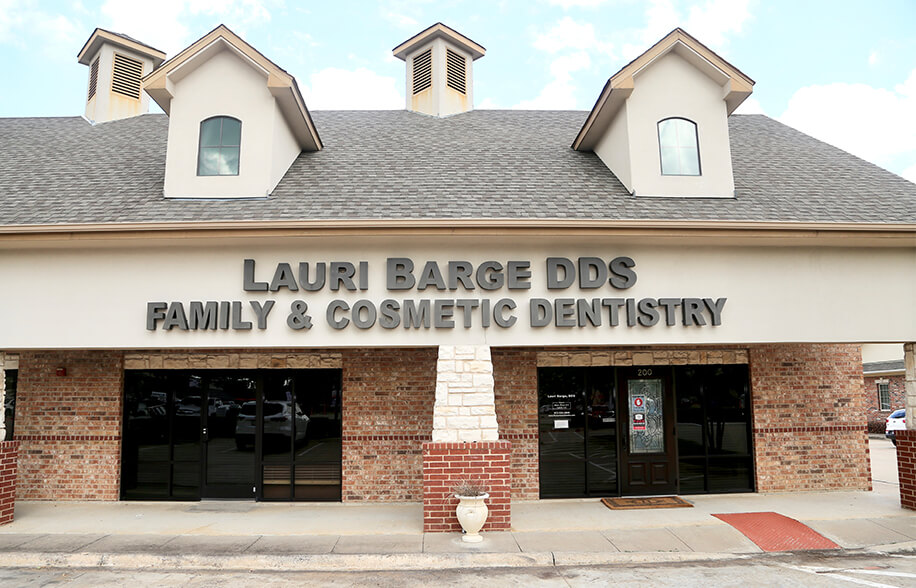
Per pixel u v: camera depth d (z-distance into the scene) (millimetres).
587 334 9359
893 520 9234
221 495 10992
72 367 11188
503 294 9430
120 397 11109
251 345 9211
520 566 7602
